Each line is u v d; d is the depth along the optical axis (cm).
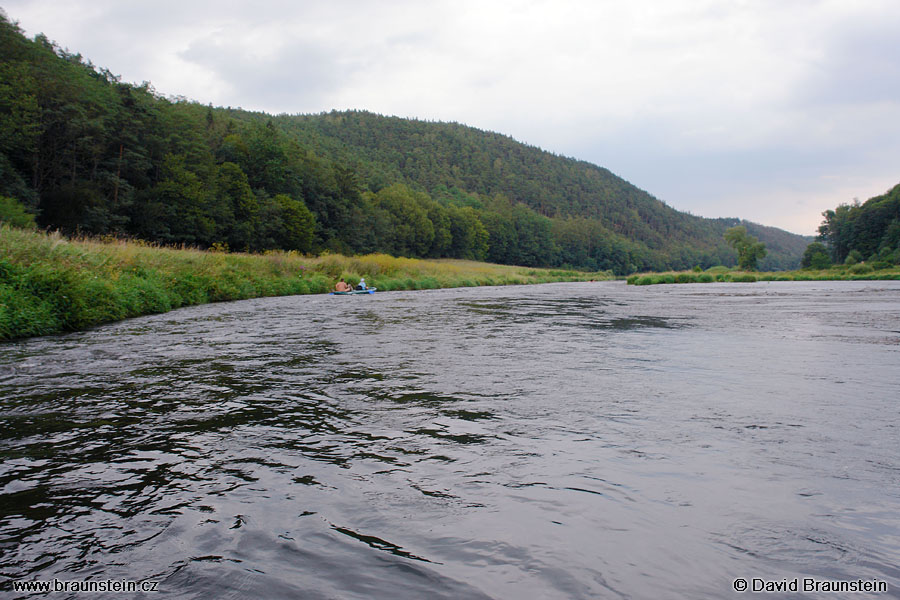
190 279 1905
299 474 312
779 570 212
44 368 638
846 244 12356
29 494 285
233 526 250
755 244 11044
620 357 732
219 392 516
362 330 1077
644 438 375
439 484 297
